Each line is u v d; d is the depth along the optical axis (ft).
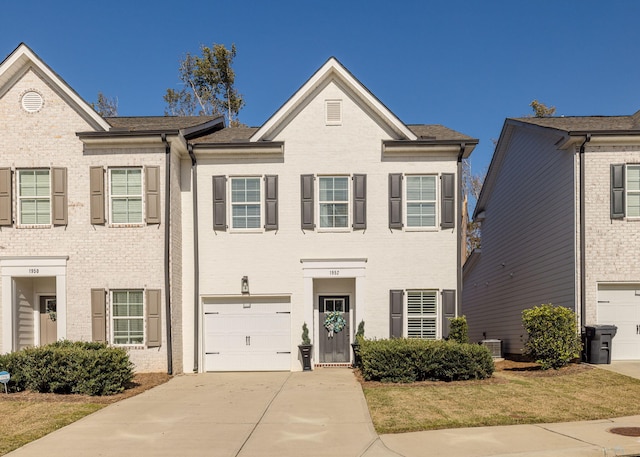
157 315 48.70
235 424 30.53
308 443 26.55
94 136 48.93
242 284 52.54
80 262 49.55
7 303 49.44
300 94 52.70
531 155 61.93
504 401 34.63
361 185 52.70
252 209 53.52
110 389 39.50
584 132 48.55
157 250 49.24
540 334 46.16
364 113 53.47
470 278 91.66
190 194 53.57
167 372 48.37
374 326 51.98
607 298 49.16
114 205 50.03
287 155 53.42
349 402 35.63
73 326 49.21
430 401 34.96
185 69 124.47
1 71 49.34
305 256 52.70
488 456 23.86
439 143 51.72
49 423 30.89
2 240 49.83
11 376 39.50
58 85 50.26
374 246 52.49
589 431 27.61
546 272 57.06
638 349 48.78
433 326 52.03
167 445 26.63
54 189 49.73
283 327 52.90
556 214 54.29
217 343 52.90
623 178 49.26
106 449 26.09
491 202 79.87
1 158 50.31
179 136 49.52
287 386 42.45
